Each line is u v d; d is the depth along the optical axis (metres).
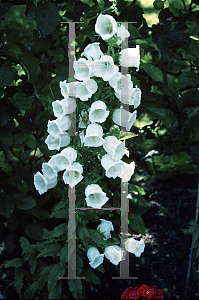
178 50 2.12
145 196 3.30
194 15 1.84
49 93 1.81
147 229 2.85
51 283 1.55
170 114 2.15
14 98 1.83
